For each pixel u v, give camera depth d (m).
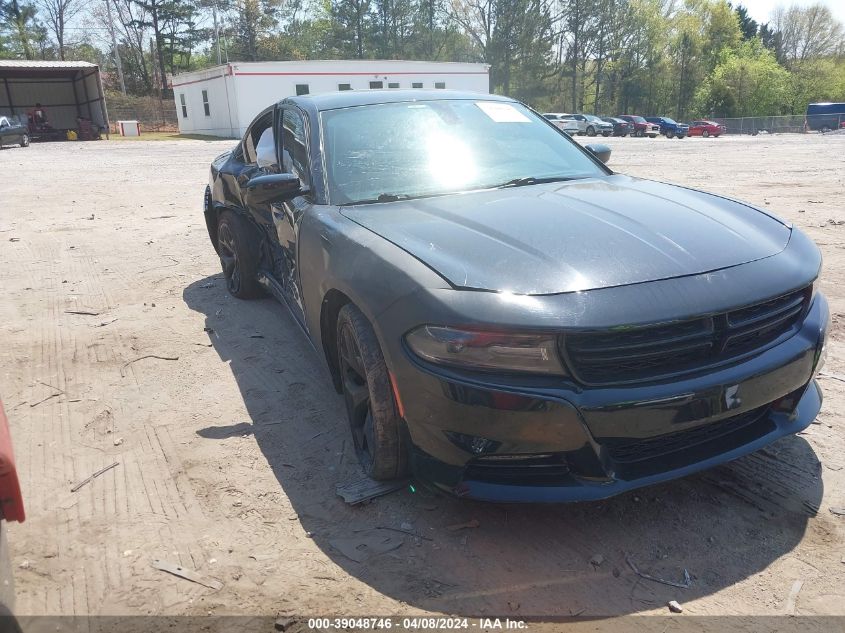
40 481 3.00
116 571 2.39
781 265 2.49
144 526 2.65
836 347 4.11
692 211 2.88
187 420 3.54
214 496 2.84
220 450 3.21
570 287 2.24
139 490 2.90
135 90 63.72
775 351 2.39
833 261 5.89
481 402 2.19
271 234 4.43
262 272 5.00
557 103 68.88
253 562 2.43
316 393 3.80
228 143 30.30
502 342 2.16
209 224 6.01
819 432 3.14
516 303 2.20
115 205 10.94
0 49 59.59
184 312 5.30
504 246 2.50
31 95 37.75
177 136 38.75
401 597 2.24
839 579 2.23
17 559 2.47
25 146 28.81
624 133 44.31
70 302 5.64
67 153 24.22
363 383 2.89
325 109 3.78
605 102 73.75
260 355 4.38
